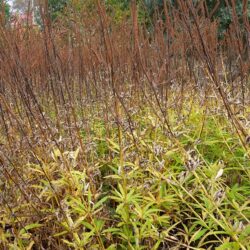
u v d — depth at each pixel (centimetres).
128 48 337
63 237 208
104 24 212
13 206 211
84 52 310
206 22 249
